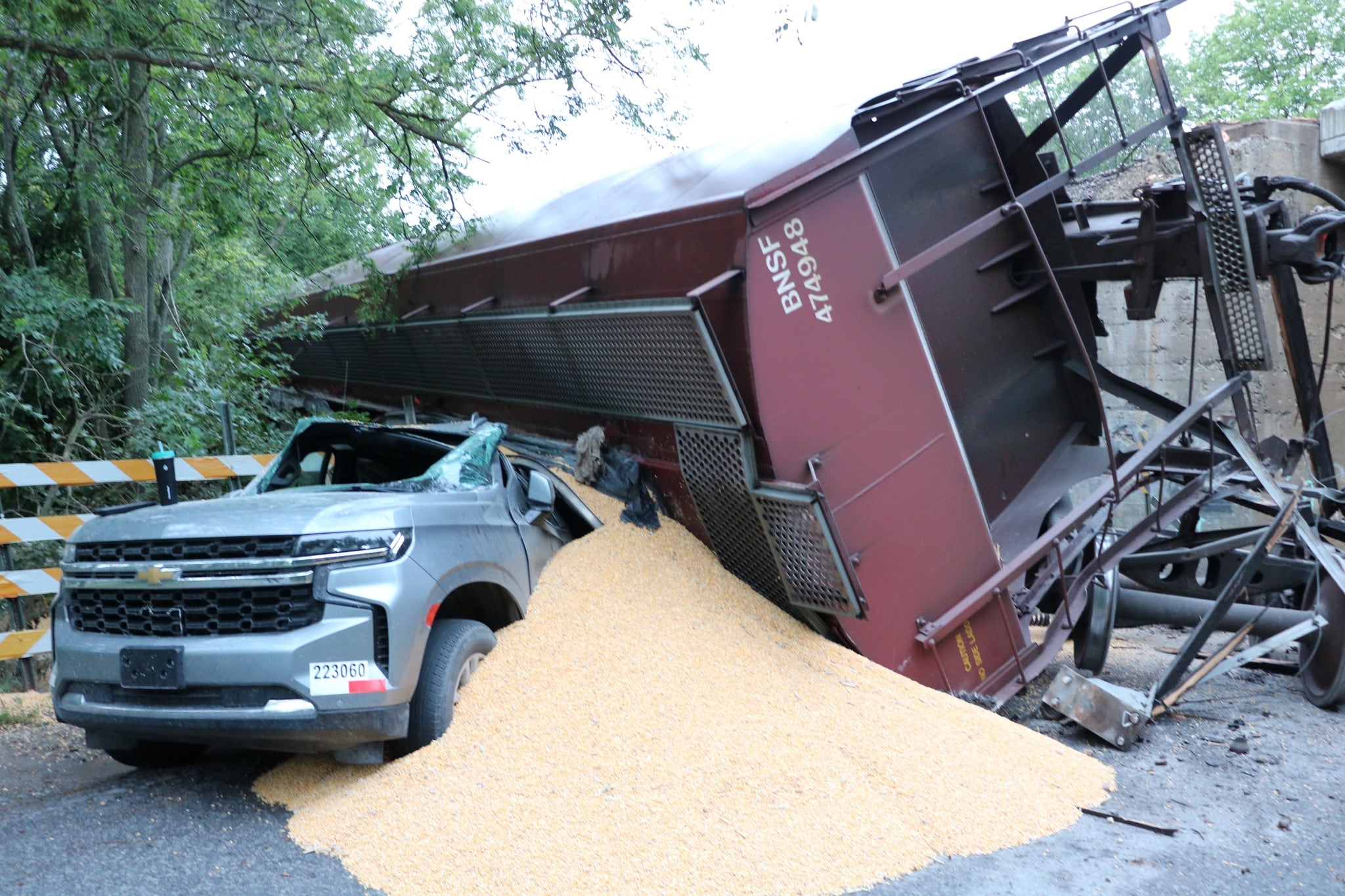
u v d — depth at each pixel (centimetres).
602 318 620
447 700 475
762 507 566
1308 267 687
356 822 422
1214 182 661
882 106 596
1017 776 477
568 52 1007
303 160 1084
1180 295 1258
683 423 616
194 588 437
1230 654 772
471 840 404
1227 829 440
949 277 660
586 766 451
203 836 429
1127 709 560
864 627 591
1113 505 678
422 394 1070
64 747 591
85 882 384
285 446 609
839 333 575
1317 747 562
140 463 798
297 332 1169
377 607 440
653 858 394
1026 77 628
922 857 406
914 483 608
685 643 545
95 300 1024
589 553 627
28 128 1095
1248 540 739
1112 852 416
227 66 928
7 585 720
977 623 637
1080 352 688
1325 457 732
